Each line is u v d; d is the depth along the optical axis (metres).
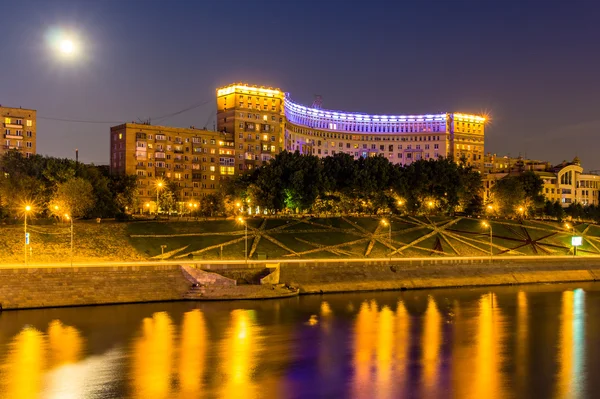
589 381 72.81
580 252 186.62
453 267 147.62
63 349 82.88
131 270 114.88
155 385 69.88
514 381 72.81
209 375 73.56
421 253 166.88
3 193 159.38
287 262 133.00
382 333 94.69
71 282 109.69
